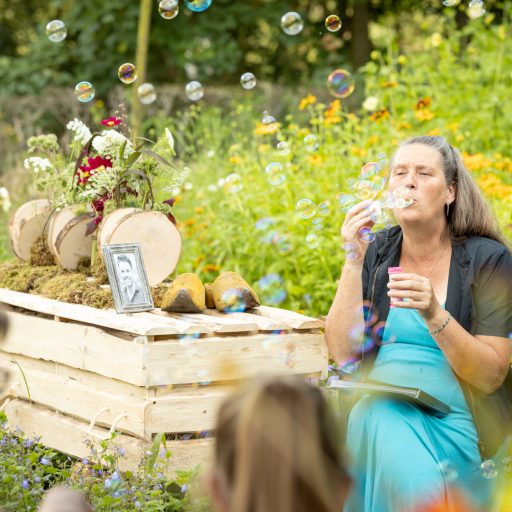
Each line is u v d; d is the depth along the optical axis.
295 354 3.23
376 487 2.75
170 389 3.08
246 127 8.53
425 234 3.09
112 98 12.38
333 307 3.20
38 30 14.66
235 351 3.13
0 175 8.93
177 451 3.08
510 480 2.88
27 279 3.89
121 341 3.11
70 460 3.42
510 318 2.98
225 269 5.46
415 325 3.02
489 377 2.88
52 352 3.45
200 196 6.02
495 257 3.04
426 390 2.95
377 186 3.63
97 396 3.24
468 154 6.34
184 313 3.39
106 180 3.76
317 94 11.63
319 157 5.55
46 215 4.23
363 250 3.14
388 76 7.52
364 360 3.12
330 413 1.47
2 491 2.91
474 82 7.42
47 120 12.88
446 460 2.78
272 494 1.40
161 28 13.87
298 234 5.21
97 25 13.73
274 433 1.41
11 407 3.63
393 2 14.75
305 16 14.50
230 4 14.31
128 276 3.41
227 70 14.16
